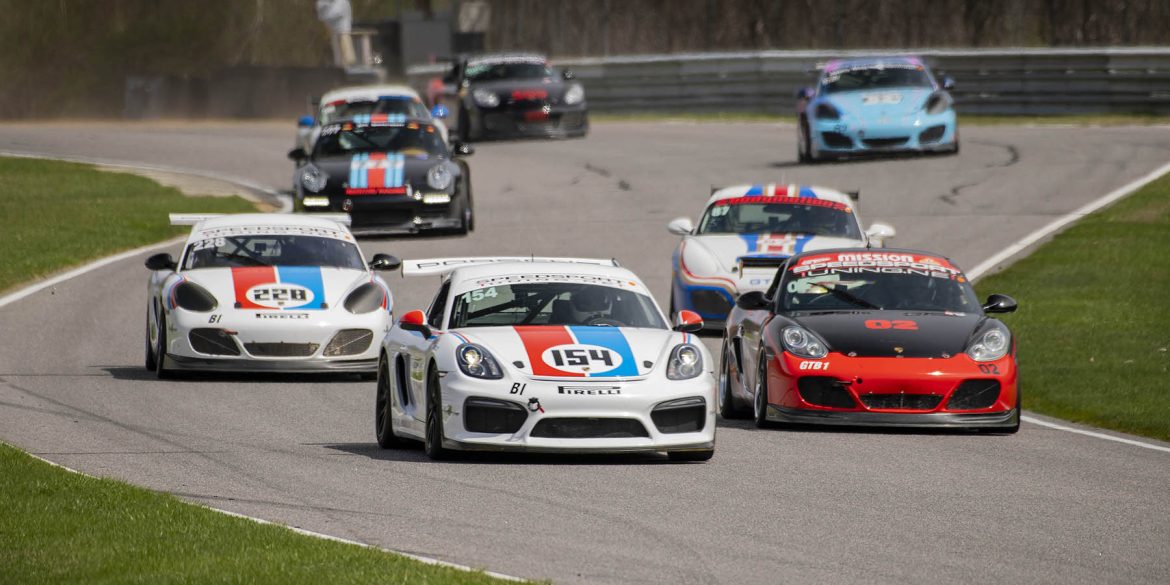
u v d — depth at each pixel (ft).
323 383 166.50
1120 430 140.26
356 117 294.66
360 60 588.09
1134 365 167.12
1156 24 473.67
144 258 255.70
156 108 562.66
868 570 82.94
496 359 116.26
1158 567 84.43
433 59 519.19
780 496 104.27
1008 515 98.32
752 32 533.96
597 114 506.89
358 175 271.49
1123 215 267.18
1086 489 108.17
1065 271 226.58
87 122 574.56
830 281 150.30
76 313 208.33
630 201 308.60
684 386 116.88
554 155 387.34
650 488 106.73
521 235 275.80
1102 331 186.91
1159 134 366.63
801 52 462.19
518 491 105.09
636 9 561.43
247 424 137.39
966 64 424.46
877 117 333.01
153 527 87.92
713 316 196.85
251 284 169.58
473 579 76.64
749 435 135.54
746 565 83.97
